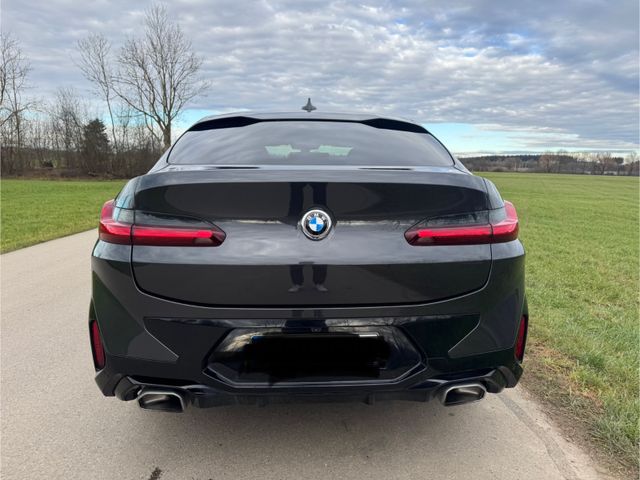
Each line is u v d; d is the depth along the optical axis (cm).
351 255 189
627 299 560
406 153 254
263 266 186
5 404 285
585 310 496
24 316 451
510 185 5041
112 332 197
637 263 854
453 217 200
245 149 249
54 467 225
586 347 369
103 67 4294
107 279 197
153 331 192
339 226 189
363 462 229
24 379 319
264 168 205
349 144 257
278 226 188
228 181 188
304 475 219
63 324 429
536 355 360
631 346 382
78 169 4656
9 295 524
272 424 263
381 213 192
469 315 202
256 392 192
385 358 196
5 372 329
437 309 197
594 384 311
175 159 244
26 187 2938
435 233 196
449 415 274
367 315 192
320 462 229
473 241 201
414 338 196
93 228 1137
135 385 198
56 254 783
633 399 287
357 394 196
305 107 358
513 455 235
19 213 1428
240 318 188
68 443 245
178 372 193
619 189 5031
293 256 187
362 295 190
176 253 188
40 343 383
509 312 210
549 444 245
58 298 512
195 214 189
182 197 190
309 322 189
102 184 3541
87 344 381
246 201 188
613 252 995
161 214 192
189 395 195
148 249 191
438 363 200
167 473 221
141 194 194
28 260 731
